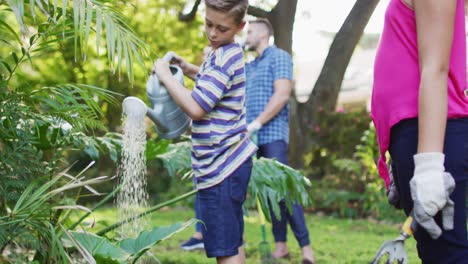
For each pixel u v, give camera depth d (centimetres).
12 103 225
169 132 246
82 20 204
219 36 238
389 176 184
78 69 828
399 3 170
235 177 237
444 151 160
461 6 170
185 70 269
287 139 409
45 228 208
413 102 165
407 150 166
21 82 251
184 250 459
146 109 230
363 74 1709
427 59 157
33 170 233
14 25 512
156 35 976
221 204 236
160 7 958
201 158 239
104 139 316
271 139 399
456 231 161
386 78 171
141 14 955
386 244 172
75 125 245
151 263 373
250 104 409
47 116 244
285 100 396
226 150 237
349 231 618
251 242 505
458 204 161
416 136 164
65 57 800
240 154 239
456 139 161
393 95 169
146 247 225
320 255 450
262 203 318
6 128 228
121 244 241
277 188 319
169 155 352
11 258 214
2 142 234
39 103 259
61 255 208
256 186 317
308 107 691
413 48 167
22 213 204
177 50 998
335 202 794
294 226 396
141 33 955
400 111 166
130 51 220
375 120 178
